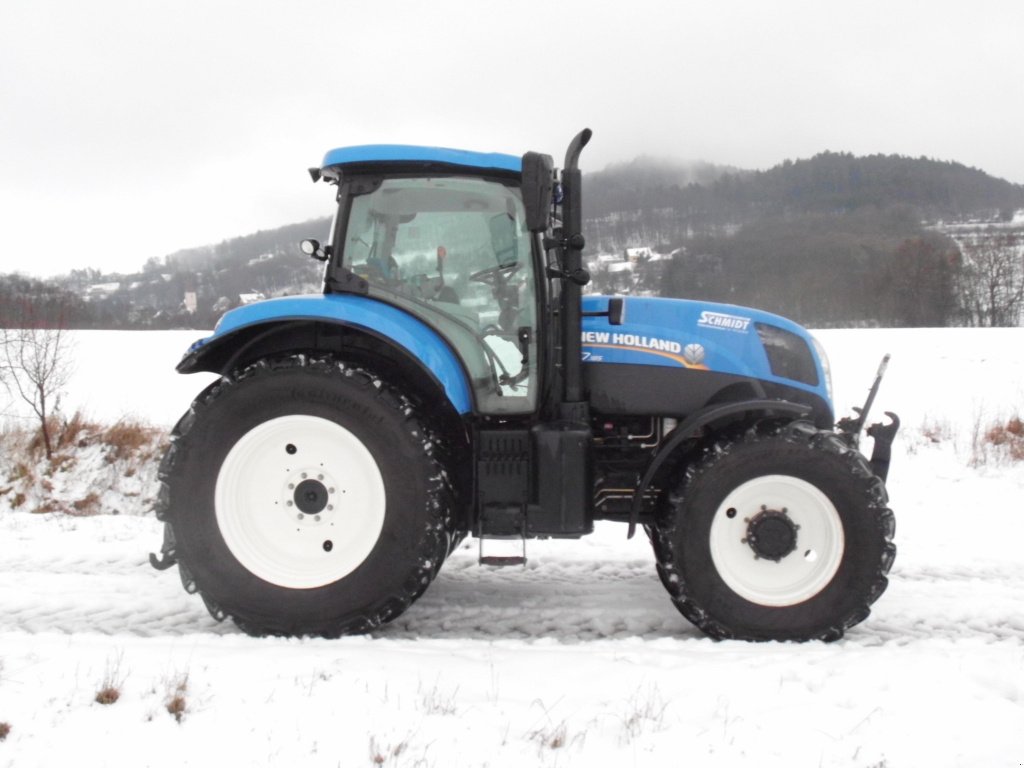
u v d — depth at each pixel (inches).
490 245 164.9
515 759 110.3
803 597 157.2
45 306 383.6
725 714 122.7
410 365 164.9
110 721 117.2
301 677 132.3
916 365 616.1
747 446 157.8
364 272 165.8
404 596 155.6
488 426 166.9
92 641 149.6
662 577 163.2
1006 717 122.3
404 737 114.5
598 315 172.7
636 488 166.2
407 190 164.9
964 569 201.2
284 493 159.5
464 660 142.1
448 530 158.1
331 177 176.6
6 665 135.2
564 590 189.5
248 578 156.2
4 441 324.8
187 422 162.1
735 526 159.9
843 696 129.2
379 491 156.0
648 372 170.4
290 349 168.9
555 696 128.9
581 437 158.9
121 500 302.2
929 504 278.7
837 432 169.0
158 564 164.4
